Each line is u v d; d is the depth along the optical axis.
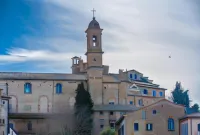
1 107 142.12
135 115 126.44
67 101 160.12
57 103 159.25
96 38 167.38
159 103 127.00
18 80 158.88
